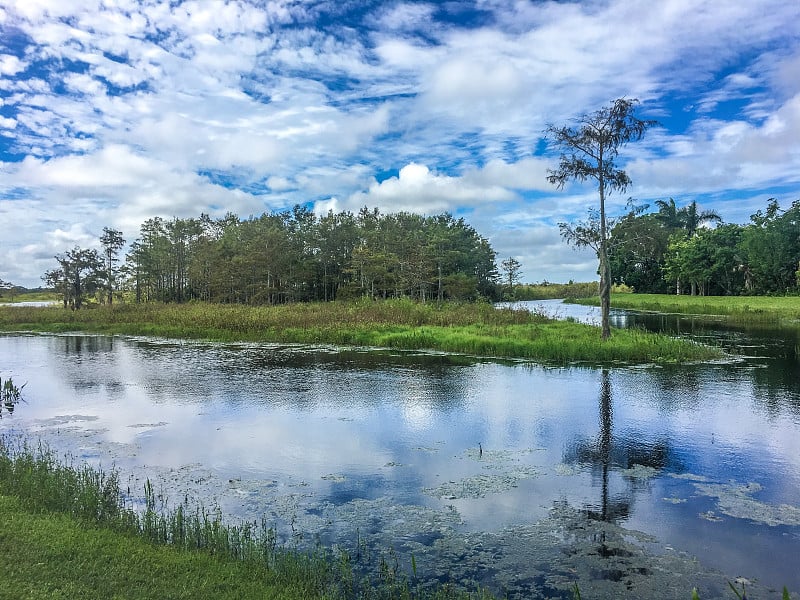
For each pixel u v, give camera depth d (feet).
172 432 40.70
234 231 259.60
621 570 21.31
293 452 36.06
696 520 25.57
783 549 22.80
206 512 26.63
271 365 71.20
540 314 116.78
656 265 269.44
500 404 48.47
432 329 98.53
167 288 257.55
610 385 55.93
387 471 32.53
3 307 206.08
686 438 37.96
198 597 16.79
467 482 30.63
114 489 27.71
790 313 144.66
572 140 78.84
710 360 70.28
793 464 32.71
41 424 43.27
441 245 247.09
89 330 126.41
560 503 27.68
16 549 18.33
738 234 240.94
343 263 234.17
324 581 19.93
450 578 20.88
